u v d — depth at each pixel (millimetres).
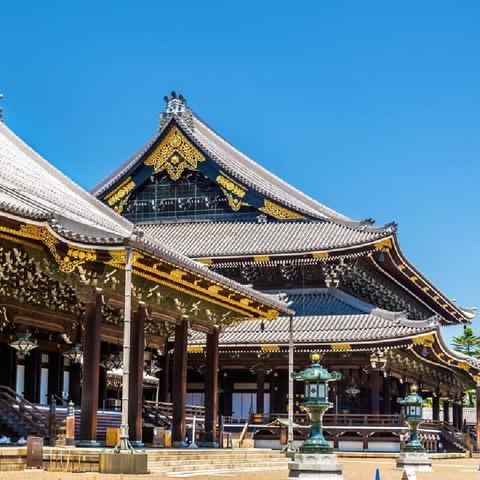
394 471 50219
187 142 88062
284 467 50938
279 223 85875
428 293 95625
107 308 53906
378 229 79062
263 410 76250
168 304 51125
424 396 101188
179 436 52500
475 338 142375
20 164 55062
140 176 89438
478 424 90875
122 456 36250
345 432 70125
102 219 53344
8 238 41250
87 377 42750
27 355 51031
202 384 80062
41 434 42250
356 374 74625
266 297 55000
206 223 88250
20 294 47031
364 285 85750
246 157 97500
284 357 76312
